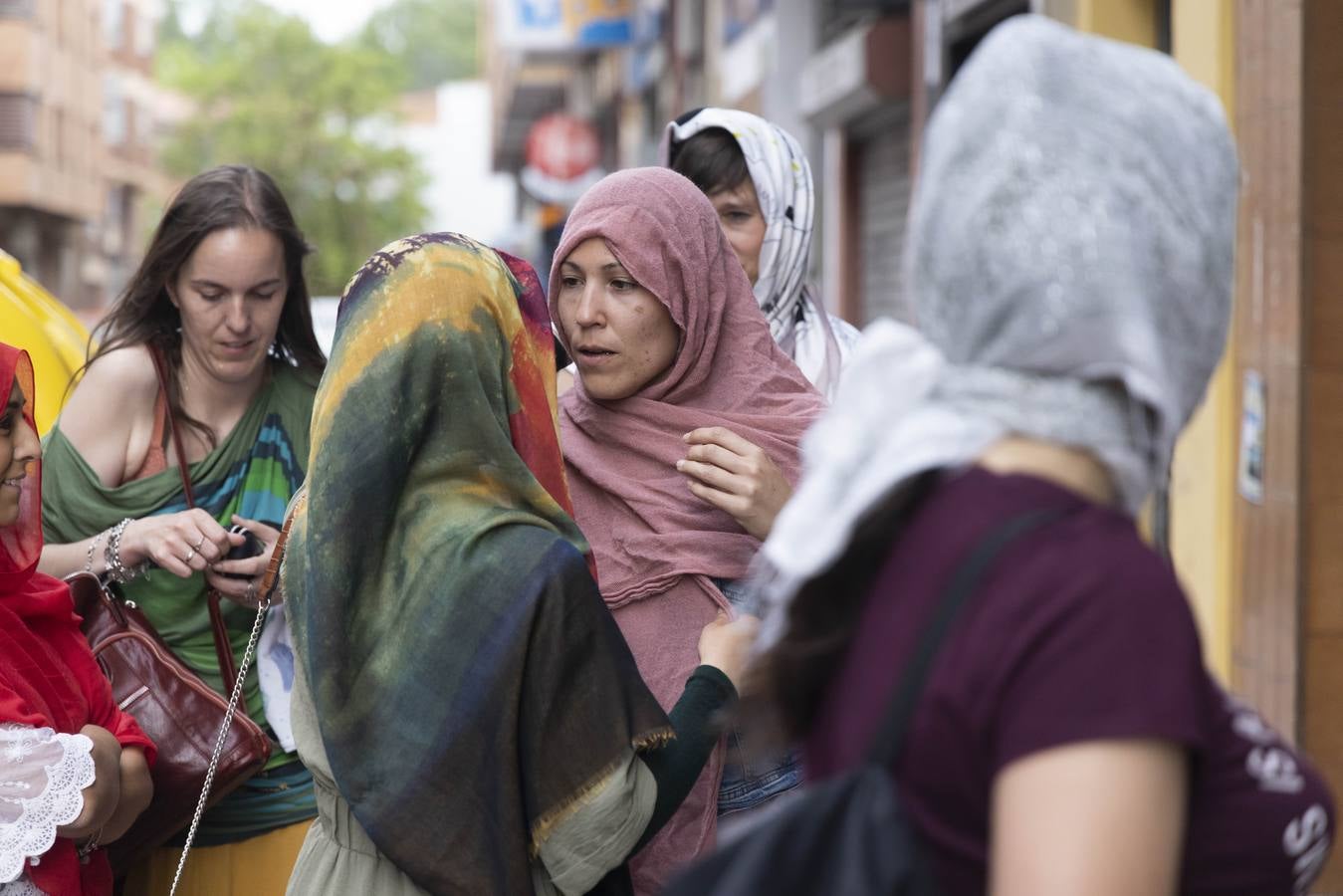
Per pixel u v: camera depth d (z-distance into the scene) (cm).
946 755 128
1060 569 127
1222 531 491
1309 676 443
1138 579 126
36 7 3634
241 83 4306
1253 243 465
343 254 4200
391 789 226
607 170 2900
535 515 242
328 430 233
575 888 229
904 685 130
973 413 136
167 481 317
